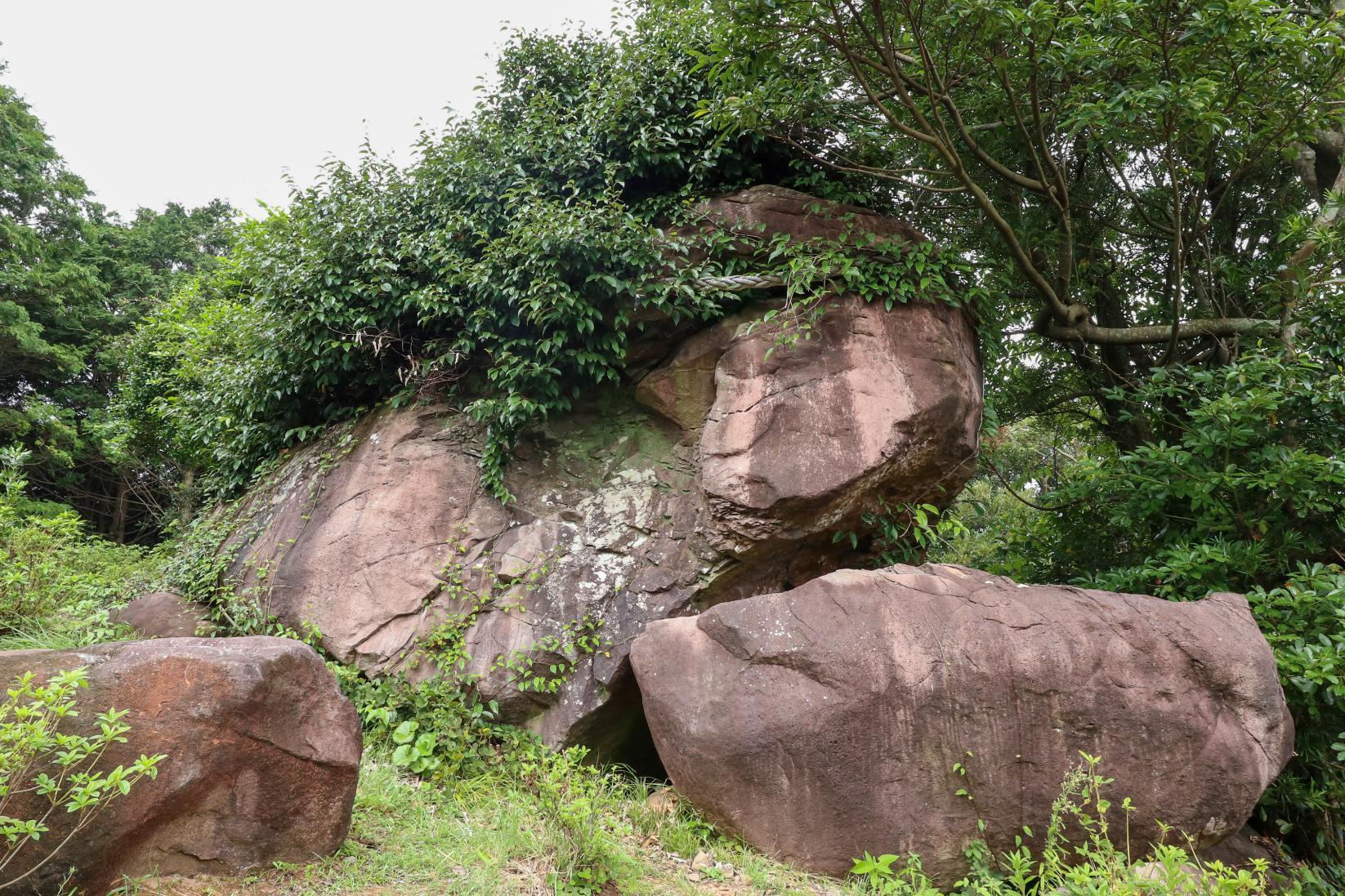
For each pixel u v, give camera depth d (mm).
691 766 4141
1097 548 8039
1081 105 5605
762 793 4004
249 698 3014
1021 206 8234
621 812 4289
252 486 7082
